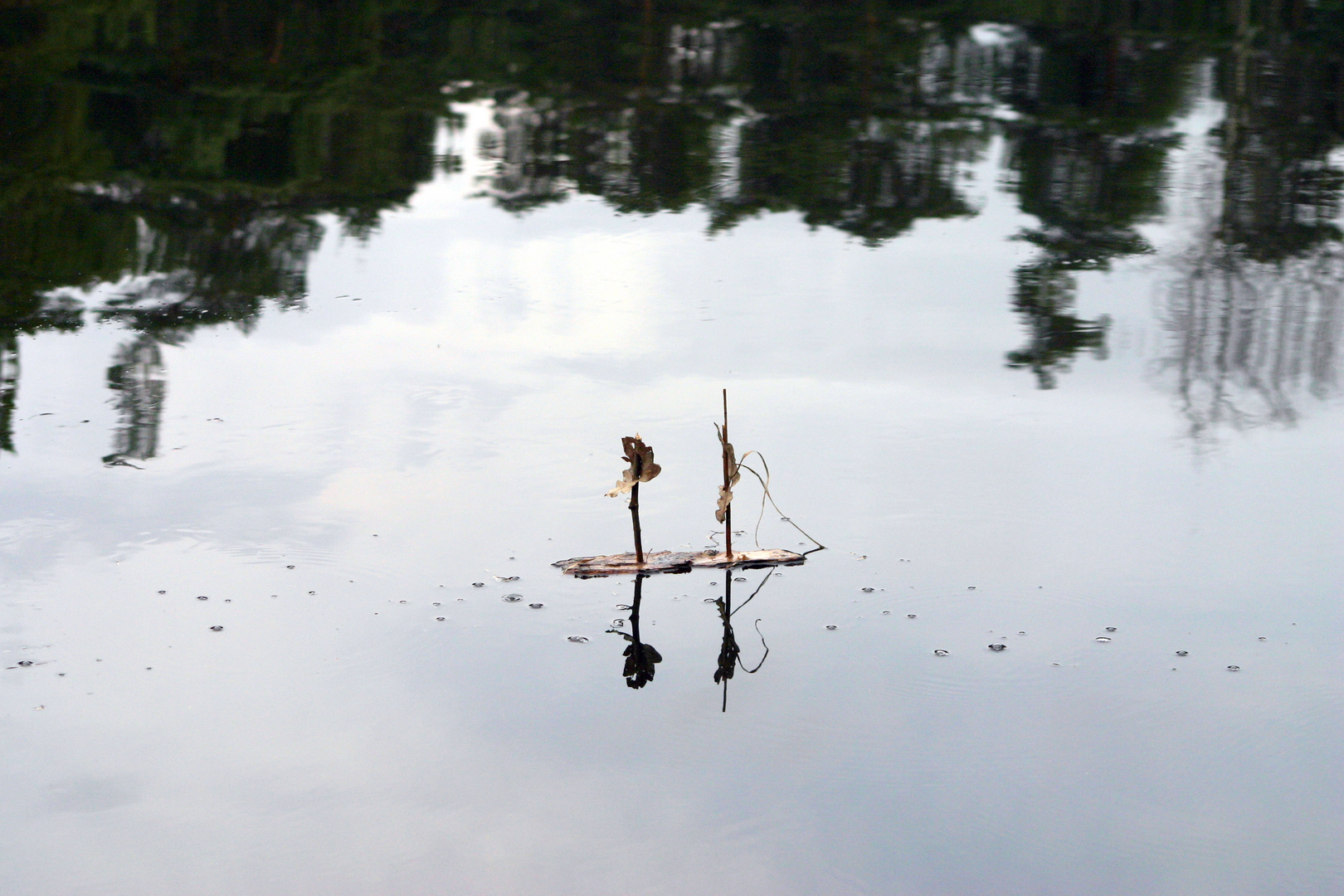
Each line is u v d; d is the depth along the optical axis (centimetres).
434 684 348
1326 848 284
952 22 1480
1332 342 652
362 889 267
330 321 673
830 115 1137
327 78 1209
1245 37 1430
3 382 571
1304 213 880
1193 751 320
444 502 464
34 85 1109
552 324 676
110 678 344
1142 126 1101
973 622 385
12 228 798
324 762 312
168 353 619
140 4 1366
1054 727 331
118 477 477
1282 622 385
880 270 775
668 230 850
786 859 279
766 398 576
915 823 292
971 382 599
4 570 402
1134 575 415
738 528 449
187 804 294
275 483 476
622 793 302
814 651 368
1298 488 483
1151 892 269
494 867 275
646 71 1266
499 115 1123
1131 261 793
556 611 390
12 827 284
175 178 916
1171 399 578
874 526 450
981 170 985
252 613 382
